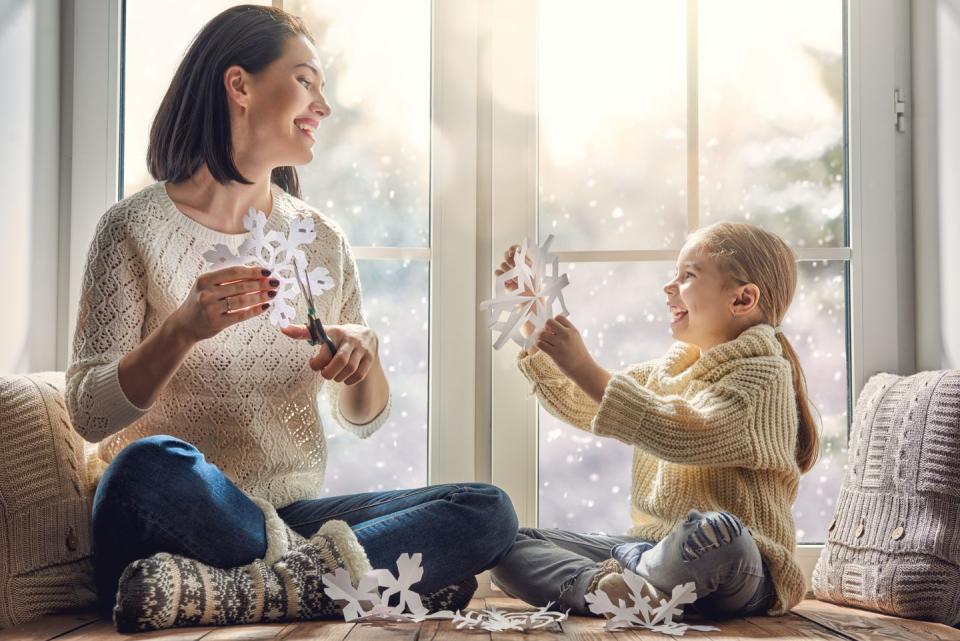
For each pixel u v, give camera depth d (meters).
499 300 1.55
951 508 1.45
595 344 1.86
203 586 1.27
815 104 1.88
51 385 1.50
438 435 1.84
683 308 1.68
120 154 1.83
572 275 1.87
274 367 1.54
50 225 1.77
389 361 1.86
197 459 1.33
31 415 1.42
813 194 1.88
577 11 1.89
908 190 1.88
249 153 1.54
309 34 1.62
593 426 1.52
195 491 1.30
